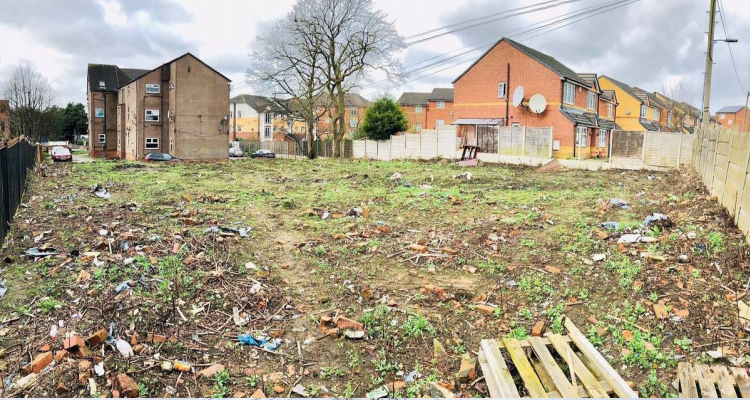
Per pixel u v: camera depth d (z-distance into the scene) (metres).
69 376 4.60
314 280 7.28
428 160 30.14
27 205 10.86
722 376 4.58
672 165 21.19
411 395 4.83
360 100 75.00
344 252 8.41
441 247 8.67
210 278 6.98
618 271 7.12
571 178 18.55
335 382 5.08
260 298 6.56
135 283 6.58
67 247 7.86
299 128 70.25
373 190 15.09
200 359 5.27
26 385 4.47
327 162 28.94
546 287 6.84
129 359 5.05
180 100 37.56
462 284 7.16
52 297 6.08
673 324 5.69
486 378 4.82
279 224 10.10
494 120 36.03
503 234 9.21
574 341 5.36
